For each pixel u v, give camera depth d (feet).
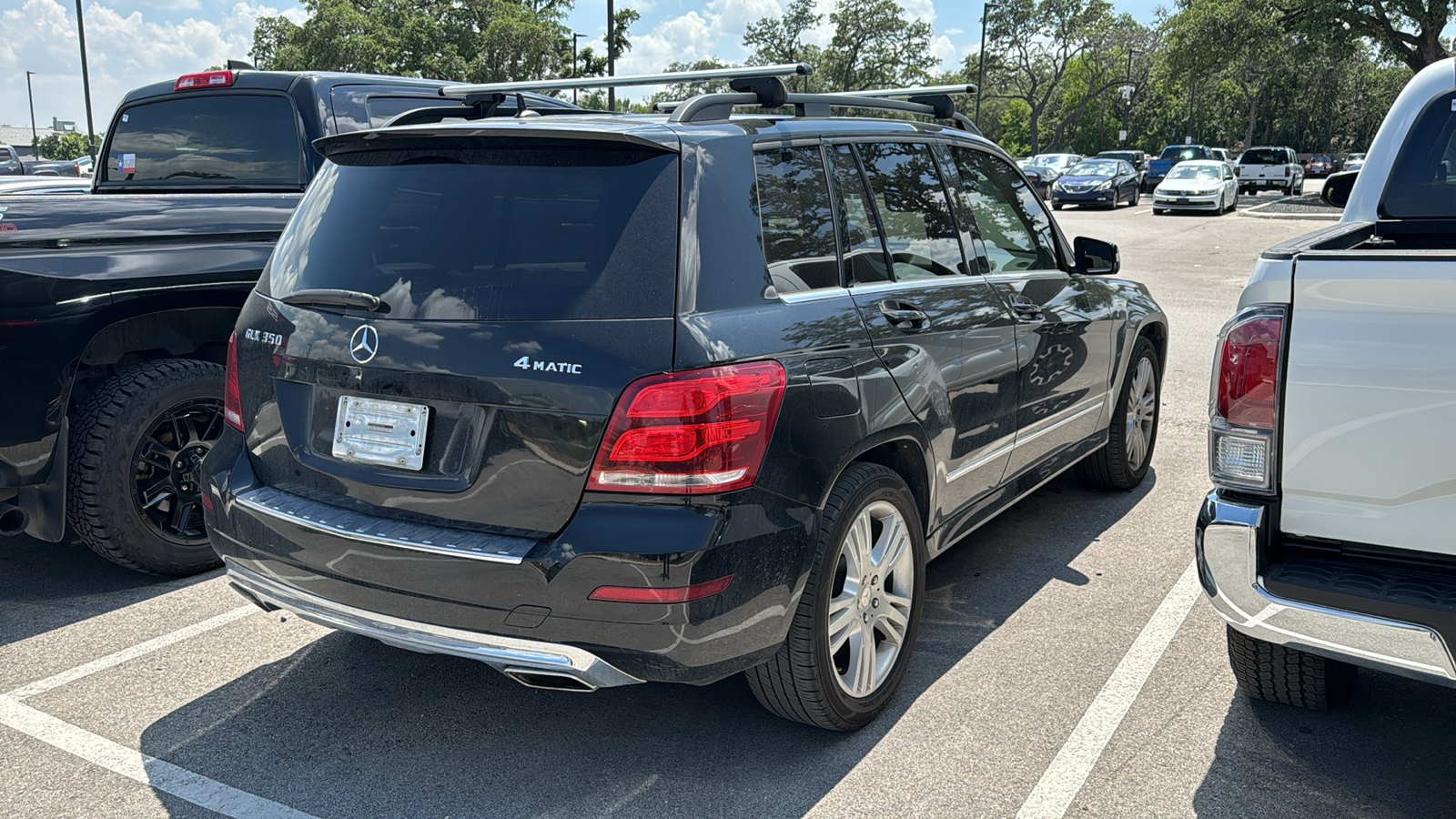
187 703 10.90
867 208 10.97
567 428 8.15
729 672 8.70
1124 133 172.45
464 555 8.31
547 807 9.06
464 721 10.55
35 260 12.35
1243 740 10.03
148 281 13.26
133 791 9.31
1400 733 10.16
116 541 13.42
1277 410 8.32
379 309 9.02
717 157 9.21
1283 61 193.88
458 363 8.50
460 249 8.91
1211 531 8.59
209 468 10.22
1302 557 8.57
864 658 10.14
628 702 10.94
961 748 9.93
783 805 9.05
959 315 11.60
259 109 17.60
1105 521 16.35
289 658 11.93
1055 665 11.56
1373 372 7.88
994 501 13.16
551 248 8.61
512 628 8.34
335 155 10.30
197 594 13.75
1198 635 12.30
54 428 12.60
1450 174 11.45
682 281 8.45
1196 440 21.17
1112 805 9.00
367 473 9.02
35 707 10.76
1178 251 60.34
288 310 9.71
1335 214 91.25
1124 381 16.56
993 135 321.11
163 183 18.49
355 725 10.45
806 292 9.65
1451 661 7.63
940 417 10.96
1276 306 8.27
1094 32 240.73
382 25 166.50
